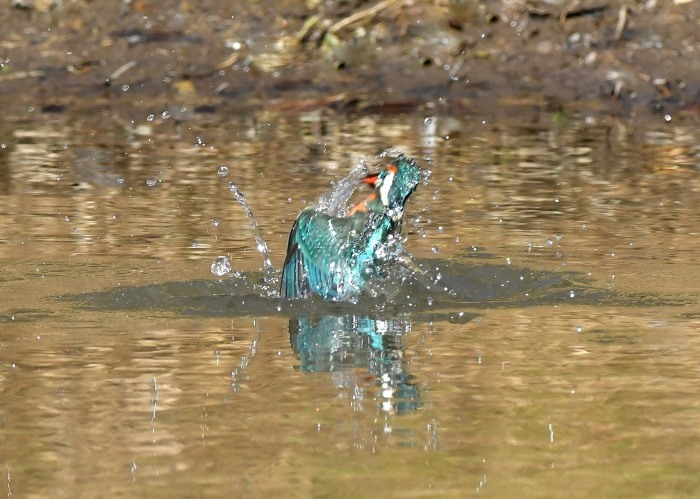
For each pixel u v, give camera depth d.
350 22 21.97
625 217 13.59
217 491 6.61
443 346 9.27
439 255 11.92
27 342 9.33
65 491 6.62
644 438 7.35
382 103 20.20
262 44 21.88
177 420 7.68
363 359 8.95
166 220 13.51
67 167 16.22
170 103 20.22
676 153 17.05
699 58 21.12
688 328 9.68
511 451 7.17
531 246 12.34
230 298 10.66
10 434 7.45
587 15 22.12
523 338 9.45
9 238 12.62
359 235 10.77
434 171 15.90
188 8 22.61
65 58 21.53
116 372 8.62
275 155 16.91
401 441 7.34
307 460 7.03
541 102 20.25
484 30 21.97
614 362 8.81
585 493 6.53
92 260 11.80
